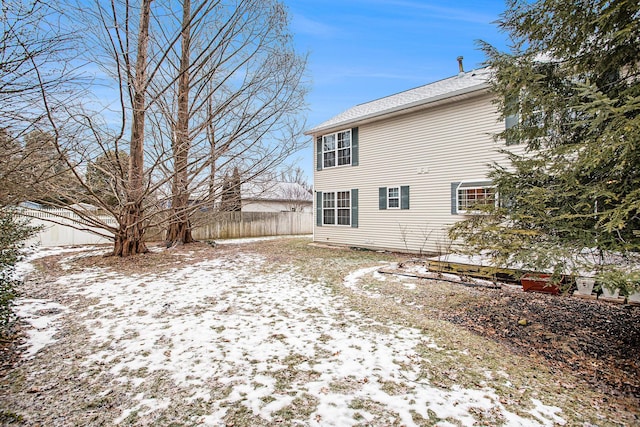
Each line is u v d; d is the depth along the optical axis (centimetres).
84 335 407
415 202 1098
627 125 266
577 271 310
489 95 923
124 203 982
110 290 632
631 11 308
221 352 360
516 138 440
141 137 954
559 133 397
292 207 2795
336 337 402
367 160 1243
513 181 405
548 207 356
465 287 635
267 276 769
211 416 251
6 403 265
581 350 361
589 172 322
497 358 348
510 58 413
